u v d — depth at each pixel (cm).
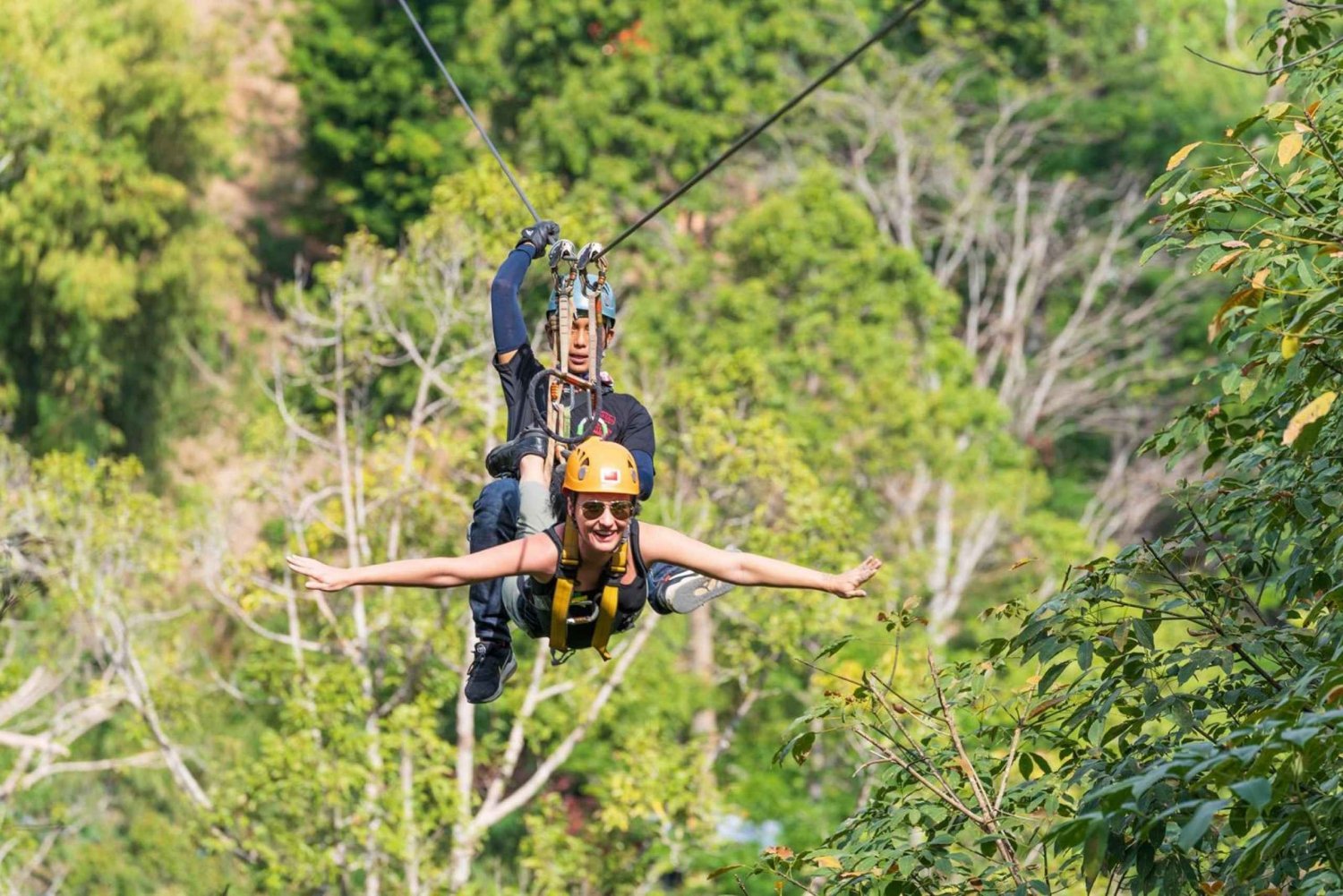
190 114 11844
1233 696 2764
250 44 15225
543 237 2573
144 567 8144
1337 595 2458
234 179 14912
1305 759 2017
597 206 8781
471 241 8406
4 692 8262
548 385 2462
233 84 15700
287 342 12950
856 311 10512
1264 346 2920
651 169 13312
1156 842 2492
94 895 8912
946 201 15462
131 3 11806
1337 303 2588
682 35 13325
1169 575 2886
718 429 8031
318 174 14588
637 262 12519
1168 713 2655
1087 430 15275
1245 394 2831
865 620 8394
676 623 9988
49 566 8019
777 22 13738
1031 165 15700
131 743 9388
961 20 15612
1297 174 2942
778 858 2834
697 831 7694
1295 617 3028
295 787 7131
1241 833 2369
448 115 14312
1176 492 3106
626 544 2167
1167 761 2219
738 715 8288
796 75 14388
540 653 7819
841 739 9100
